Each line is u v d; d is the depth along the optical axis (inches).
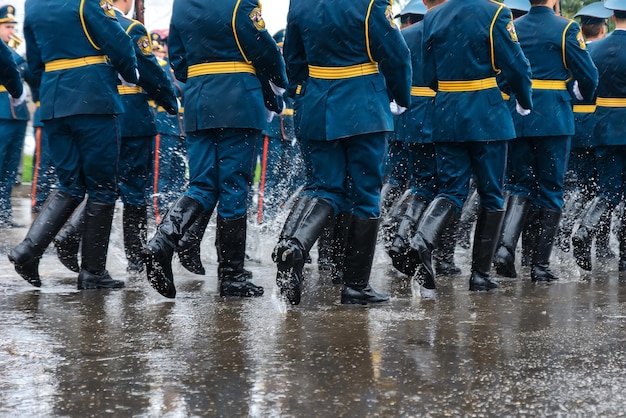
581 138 328.8
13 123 426.0
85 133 237.5
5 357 160.9
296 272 204.4
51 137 243.1
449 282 260.8
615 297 228.8
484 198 243.3
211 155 228.7
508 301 221.9
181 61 233.6
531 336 177.2
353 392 138.6
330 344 169.9
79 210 259.4
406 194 285.1
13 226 419.8
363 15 206.7
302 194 213.6
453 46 239.9
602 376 147.3
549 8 267.4
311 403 133.5
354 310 207.8
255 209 412.8
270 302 220.2
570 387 141.1
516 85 237.9
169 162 406.6
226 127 224.1
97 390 140.6
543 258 263.7
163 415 128.8
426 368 152.4
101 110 236.8
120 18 258.4
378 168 213.8
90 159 239.0
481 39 236.4
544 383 143.3
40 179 442.9
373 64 212.1
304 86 217.2
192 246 265.6
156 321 193.0
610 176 300.2
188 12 228.2
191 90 229.0
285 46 220.1
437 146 245.8
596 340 173.6
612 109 297.9
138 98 273.9
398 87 214.8
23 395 138.1
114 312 204.7
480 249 242.4
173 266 287.7
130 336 177.8
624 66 291.4
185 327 186.2
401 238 232.4
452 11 242.1
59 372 150.9
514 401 134.0
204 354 162.4
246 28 222.8
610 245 353.4
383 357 159.9
